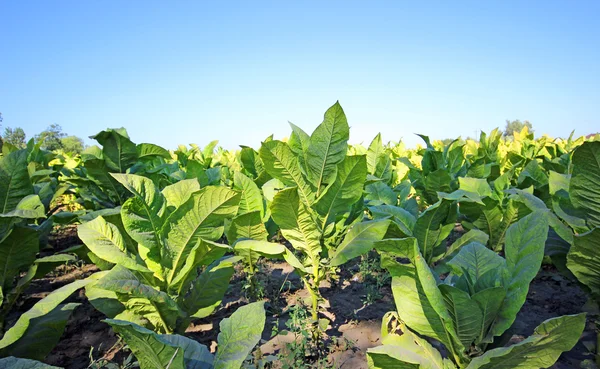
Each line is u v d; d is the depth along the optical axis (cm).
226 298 409
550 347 169
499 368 185
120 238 265
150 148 557
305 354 289
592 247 237
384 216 348
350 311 376
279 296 414
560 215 299
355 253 272
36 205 285
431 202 572
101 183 501
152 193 258
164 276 269
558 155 658
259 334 192
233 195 251
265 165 306
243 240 291
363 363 285
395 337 220
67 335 341
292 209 283
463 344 203
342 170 292
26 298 415
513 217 397
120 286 216
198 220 259
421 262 193
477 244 241
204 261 276
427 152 580
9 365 150
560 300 390
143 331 154
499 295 182
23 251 281
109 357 303
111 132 477
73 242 637
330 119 303
